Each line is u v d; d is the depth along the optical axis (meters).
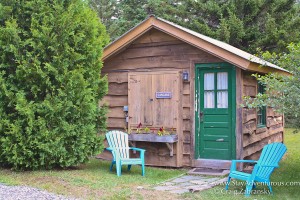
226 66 7.36
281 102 5.56
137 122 8.16
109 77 8.63
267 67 7.98
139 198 4.98
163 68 7.98
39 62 6.46
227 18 19.72
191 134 7.68
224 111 7.43
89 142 7.02
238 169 7.19
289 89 5.48
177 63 7.86
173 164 7.74
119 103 8.52
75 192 5.21
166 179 6.54
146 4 23.27
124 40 8.16
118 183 5.89
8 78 6.57
